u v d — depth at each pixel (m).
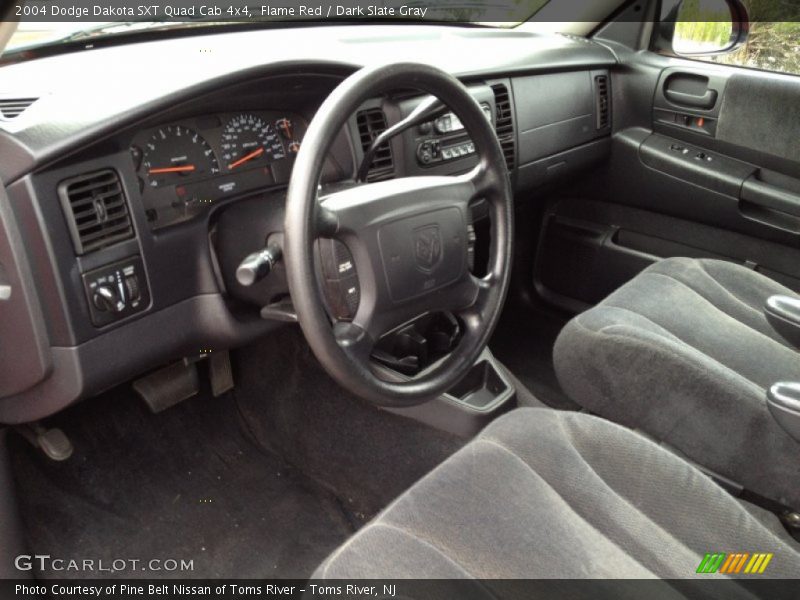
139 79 1.32
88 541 1.70
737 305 1.73
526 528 1.01
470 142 1.96
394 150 1.78
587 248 2.59
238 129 1.56
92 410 1.88
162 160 1.42
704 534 1.07
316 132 1.08
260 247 1.41
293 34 2.01
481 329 1.38
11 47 1.52
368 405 1.85
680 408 1.39
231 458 1.98
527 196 2.42
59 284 1.20
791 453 1.27
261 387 2.04
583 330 1.52
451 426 1.62
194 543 1.75
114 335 1.32
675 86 2.36
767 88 2.15
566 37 2.53
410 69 1.19
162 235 1.37
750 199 2.21
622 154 2.49
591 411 1.56
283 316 1.36
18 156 1.13
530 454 1.15
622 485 1.14
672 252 2.45
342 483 1.92
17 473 1.77
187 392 1.91
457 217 1.30
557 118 2.30
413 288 1.24
